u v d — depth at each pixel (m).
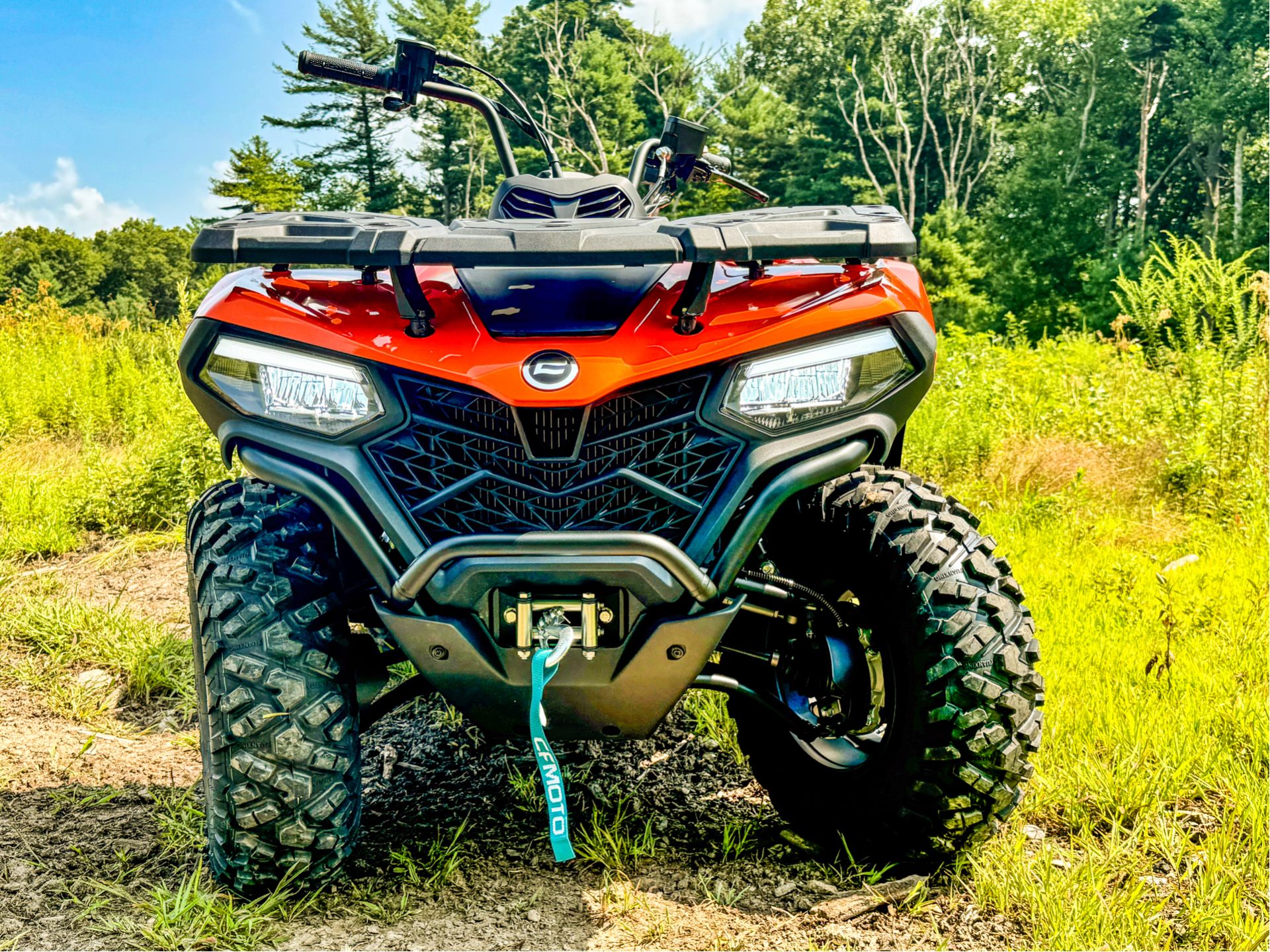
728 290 2.16
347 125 63.66
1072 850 2.34
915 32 60.28
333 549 2.11
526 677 1.97
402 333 1.98
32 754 2.84
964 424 6.24
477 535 1.88
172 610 4.27
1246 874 2.19
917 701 2.11
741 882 2.23
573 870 2.28
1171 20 53.75
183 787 2.66
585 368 1.91
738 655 2.56
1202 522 5.10
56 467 6.68
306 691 1.98
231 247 1.90
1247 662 3.29
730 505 1.96
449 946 1.97
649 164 3.35
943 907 2.14
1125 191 53.31
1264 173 50.31
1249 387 5.89
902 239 2.00
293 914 2.05
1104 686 3.04
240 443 2.02
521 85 60.50
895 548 2.16
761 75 64.19
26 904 2.10
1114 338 8.70
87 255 88.12
